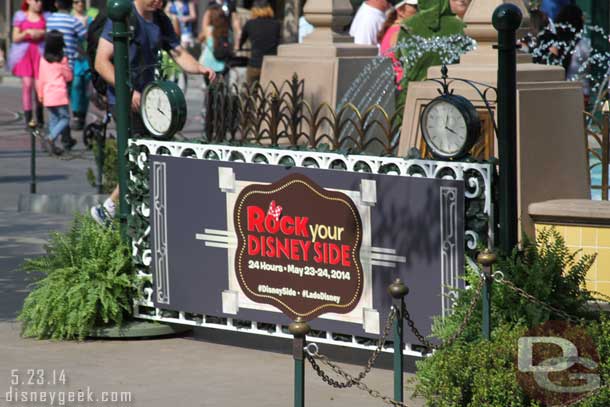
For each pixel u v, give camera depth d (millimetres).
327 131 14023
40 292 11125
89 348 10781
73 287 10930
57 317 10977
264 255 10227
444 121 9234
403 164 9414
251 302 10359
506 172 9031
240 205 10312
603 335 8195
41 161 23406
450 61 14812
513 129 9047
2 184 20656
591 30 26609
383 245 9547
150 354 10570
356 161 9672
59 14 27094
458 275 9188
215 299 10578
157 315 11062
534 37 19562
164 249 10844
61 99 23750
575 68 22266
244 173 10250
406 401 9141
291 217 10008
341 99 14336
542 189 10703
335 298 9852
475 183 9109
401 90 15367
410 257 9414
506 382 8055
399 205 9438
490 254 8320
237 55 28031
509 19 8953
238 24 30141
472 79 11133
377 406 9031
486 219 9102
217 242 10508
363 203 9602
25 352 10648
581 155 11266
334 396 9289
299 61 14555
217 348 10781
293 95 12812
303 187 9906
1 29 46000
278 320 10211
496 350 8227
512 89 9039
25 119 27828
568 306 8781
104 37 12570
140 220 11047
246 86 13070
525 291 8719
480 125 9195
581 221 9797
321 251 9875
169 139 10906
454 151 9203
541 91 10766
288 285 10109
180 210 10695
